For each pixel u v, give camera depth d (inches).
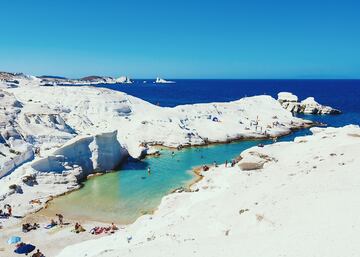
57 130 2770.7
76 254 1196.5
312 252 681.6
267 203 1075.9
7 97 2925.7
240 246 812.0
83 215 1752.0
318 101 7401.6
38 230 1588.3
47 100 3609.7
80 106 3506.4
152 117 3398.1
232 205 1219.9
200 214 1254.3
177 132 3171.8
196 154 2876.5
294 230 810.8
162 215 1466.5
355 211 794.8
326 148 1833.2
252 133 3503.9
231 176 1812.3
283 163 1775.3
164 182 2215.8
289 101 5516.7
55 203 1898.4
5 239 1502.2
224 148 3075.8
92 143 2390.5
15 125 2556.6
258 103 4397.1
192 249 860.6
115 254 954.1
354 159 1416.1
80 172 2233.0
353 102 7194.9
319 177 1197.7
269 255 721.0
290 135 3668.8
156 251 899.4
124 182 2222.0
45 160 2142.0
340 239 697.6
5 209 1782.7
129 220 1695.4
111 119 3417.8
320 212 856.9
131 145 2854.3
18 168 2134.6
